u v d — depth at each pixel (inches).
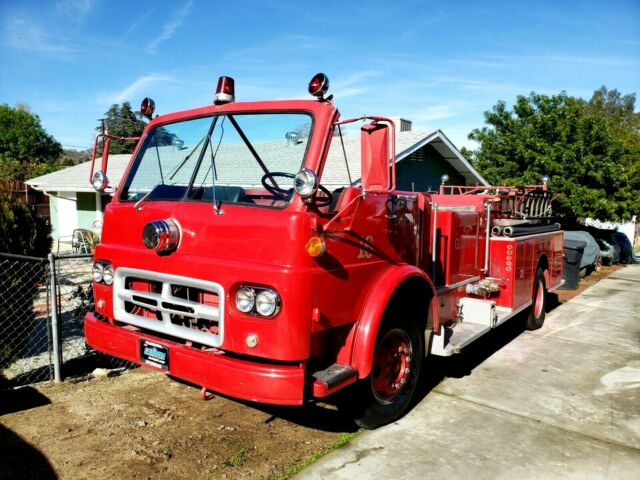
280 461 137.6
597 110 1352.1
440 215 198.1
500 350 252.5
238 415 165.5
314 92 133.1
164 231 135.4
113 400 174.7
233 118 149.2
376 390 156.3
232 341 125.4
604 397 192.4
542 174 592.1
